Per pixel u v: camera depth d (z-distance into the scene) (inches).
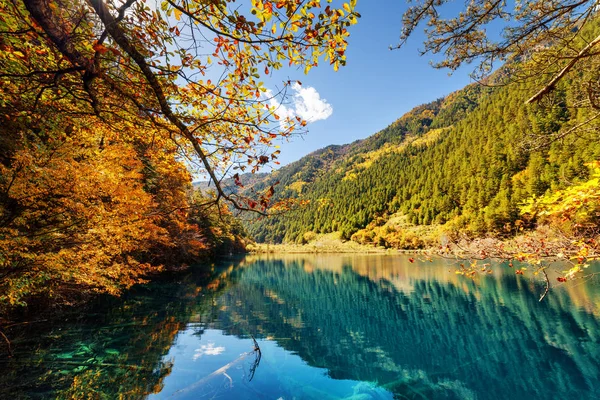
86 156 262.2
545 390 284.7
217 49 102.3
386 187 5211.6
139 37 90.0
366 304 689.6
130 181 303.4
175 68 101.7
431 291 813.9
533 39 146.5
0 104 123.8
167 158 164.4
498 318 525.7
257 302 700.7
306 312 617.3
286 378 303.9
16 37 89.2
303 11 87.8
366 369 336.2
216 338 411.8
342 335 463.2
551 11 130.0
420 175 4872.0
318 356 372.5
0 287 231.6
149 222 371.9
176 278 928.9
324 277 1234.6
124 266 365.4
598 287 708.0
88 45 90.8
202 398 251.1
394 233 3166.8
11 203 217.0
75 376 260.5
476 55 157.2
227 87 117.8
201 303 627.5
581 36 139.4
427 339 440.1
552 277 847.1
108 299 558.9
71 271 267.9
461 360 359.6
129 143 174.7
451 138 5064.0
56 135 190.4
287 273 1401.3
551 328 457.7
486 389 290.0
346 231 4308.6
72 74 105.3
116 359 303.7
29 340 320.5
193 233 1050.1
